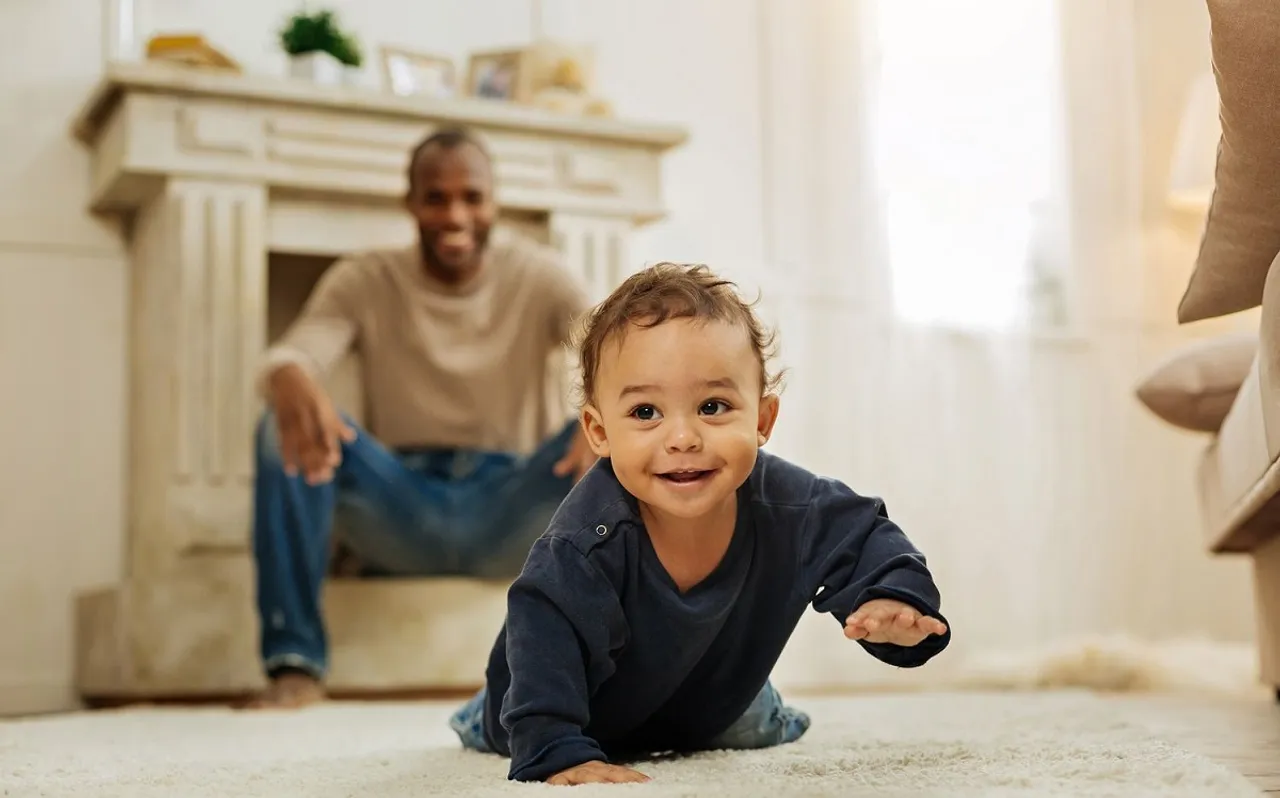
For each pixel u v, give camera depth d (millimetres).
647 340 1137
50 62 3443
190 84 3098
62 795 1152
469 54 3738
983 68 4211
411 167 3098
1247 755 1424
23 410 3393
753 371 1165
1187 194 4152
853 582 1190
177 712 2533
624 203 3557
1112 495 4273
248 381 3143
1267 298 1488
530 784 1058
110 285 3479
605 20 3982
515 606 1189
